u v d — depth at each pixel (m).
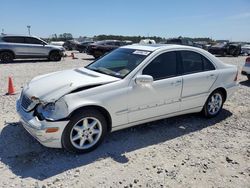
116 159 4.21
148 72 4.85
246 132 5.47
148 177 3.77
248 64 10.87
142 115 4.84
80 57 23.47
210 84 5.74
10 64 16.22
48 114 4.02
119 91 4.46
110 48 21.69
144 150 4.54
